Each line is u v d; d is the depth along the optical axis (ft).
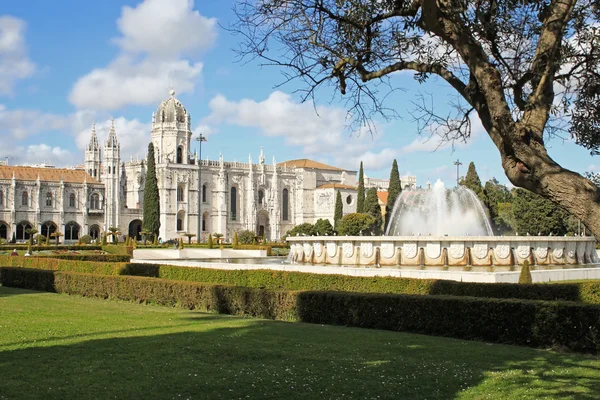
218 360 48.24
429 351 52.80
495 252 114.93
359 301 67.77
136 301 94.17
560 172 30.50
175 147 491.31
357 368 46.01
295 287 88.99
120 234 401.49
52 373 43.78
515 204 292.61
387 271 98.84
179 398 38.19
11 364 46.42
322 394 39.40
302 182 544.21
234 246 287.89
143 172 477.77
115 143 437.17
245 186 511.40
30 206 404.57
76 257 154.92
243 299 78.07
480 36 41.16
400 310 65.00
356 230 391.65
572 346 54.44
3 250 248.52
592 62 41.32
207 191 491.72
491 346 55.93
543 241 118.83
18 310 80.64
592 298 70.03
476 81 34.86
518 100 39.60
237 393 39.37
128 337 58.34
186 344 54.54
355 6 43.50
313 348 53.16
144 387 40.47
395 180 404.57
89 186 427.33
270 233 522.06
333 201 534.37
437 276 94.22
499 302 59.11
